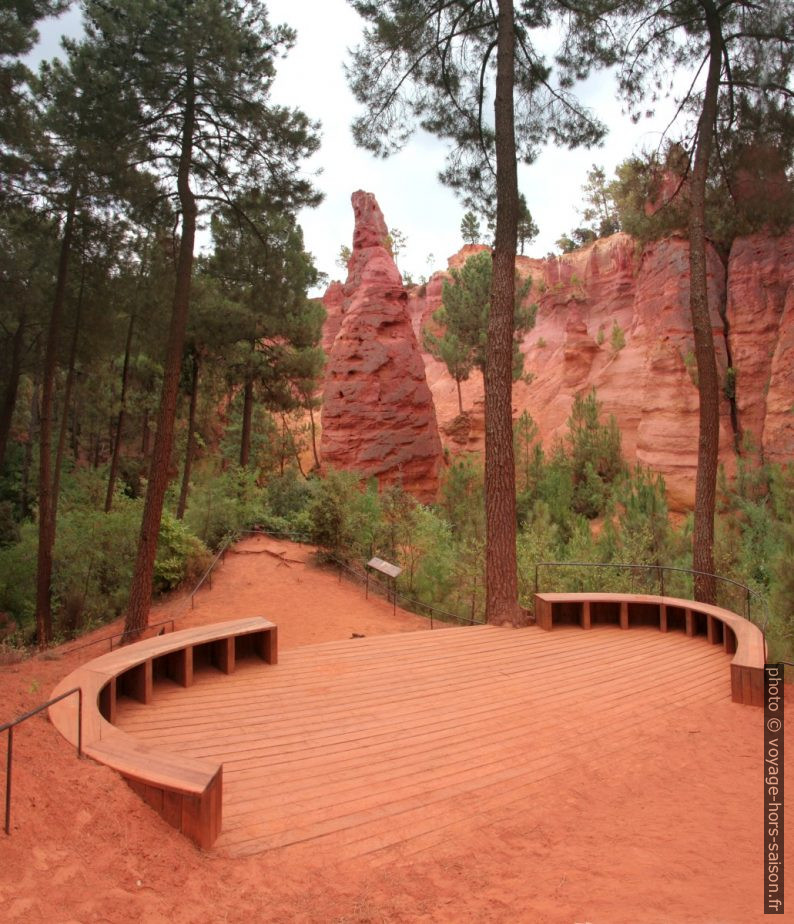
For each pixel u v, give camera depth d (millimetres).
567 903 3318
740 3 12578
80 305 18609
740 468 24641
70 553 16594
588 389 37406
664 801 4859
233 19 11727
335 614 14148
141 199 12961
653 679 7777
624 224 17031
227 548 18125
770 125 13469
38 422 33469
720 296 28359
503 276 11625
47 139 13953
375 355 32750
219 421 40906
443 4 12516
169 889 3311
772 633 9984
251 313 22781
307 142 12438
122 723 5910
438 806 4594
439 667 8047
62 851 3293
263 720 6129
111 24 10922
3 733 4395
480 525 18578
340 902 3416
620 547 16531
